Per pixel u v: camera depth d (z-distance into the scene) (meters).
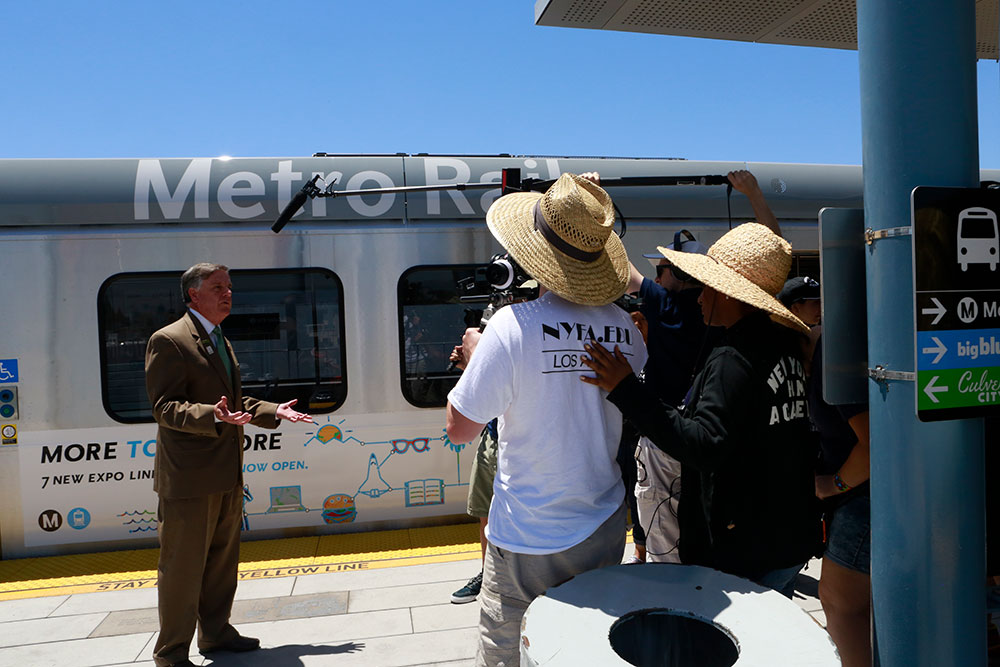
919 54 1.58
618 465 2.12
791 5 3.01
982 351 1.58
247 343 5.21
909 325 1.60
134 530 5.07
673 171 5.86
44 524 4.99
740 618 1.63
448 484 5.43
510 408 1.94
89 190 5.07
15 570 4.78
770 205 5.92
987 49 3.23
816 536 2.14
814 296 3.39
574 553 1.92
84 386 5.00
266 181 5.30
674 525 3.20
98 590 4.46
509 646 1.97
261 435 5.20
